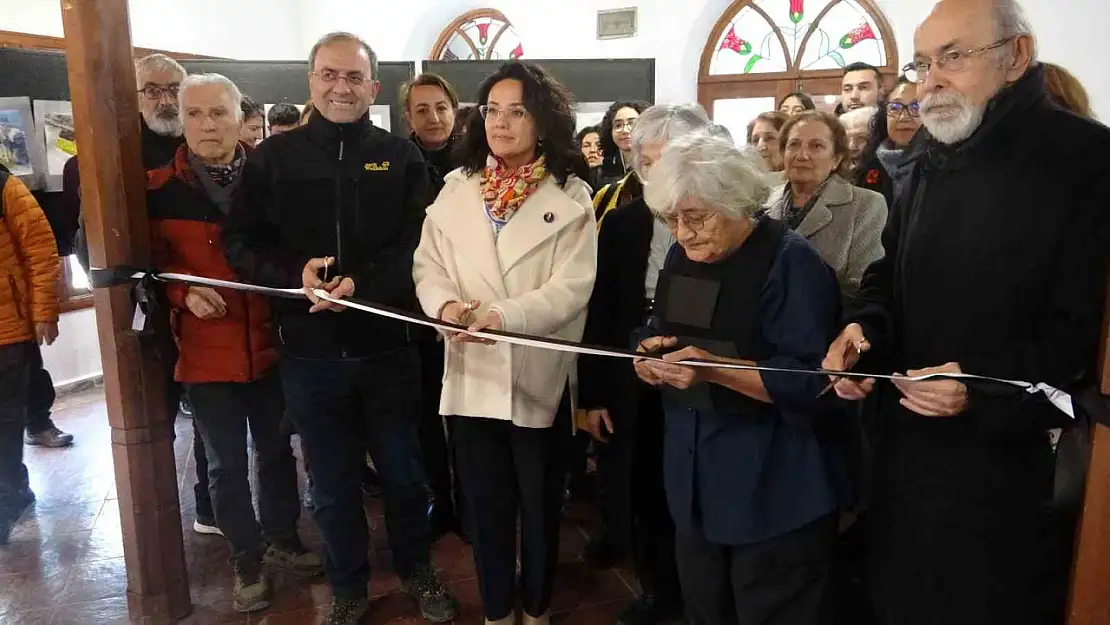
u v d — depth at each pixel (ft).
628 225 6.72
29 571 8.63
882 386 5.13
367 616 7.59
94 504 10.42
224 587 8.18
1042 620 4.72
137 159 6.87
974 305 4.50
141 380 7.04
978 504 4.63
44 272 8.95
